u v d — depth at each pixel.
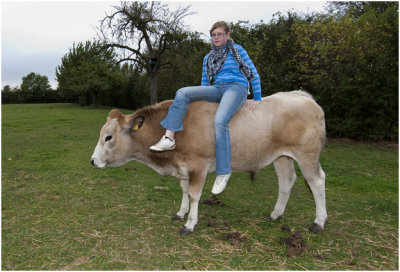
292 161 3.74
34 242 3.07
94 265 2.68
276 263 2.80
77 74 28.14
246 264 2.76
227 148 3.10
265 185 5.39
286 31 11.41
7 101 49.44
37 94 50.78
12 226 3.41
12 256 2.80
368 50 9.22
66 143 8.65
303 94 3.69
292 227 3.62
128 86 26.66
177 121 3.07
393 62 8.59
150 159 3.51
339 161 7.05
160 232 3.38
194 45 18.08
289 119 3.32
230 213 4.03
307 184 3.59
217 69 3.21
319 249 3.09
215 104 3.32
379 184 5.26
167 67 20.47
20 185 4.78
